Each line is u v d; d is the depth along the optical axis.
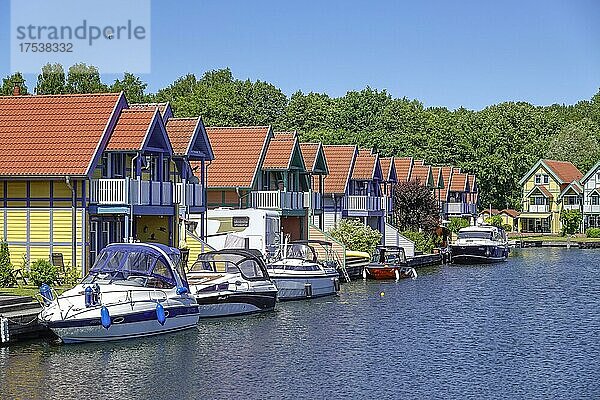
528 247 103.88
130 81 105.38
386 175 75.00
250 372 25.83
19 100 42.81
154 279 30.28
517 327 35.03
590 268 67.75
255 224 47.88
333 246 55.03
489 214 117.94
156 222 43.91
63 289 35.09
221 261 36.50
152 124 41.06
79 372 25.11
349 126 116.62
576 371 26.66
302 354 28.59
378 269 55.59
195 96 122.81
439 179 92.75
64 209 39.47
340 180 67.12
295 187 59.00
